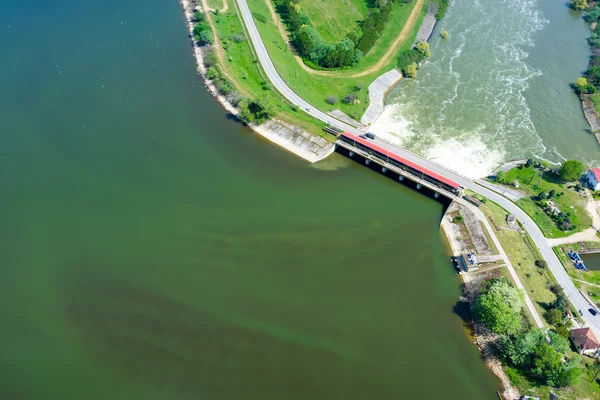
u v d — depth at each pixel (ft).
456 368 336.08
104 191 447.01
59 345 338.75
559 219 431.43
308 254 403.54
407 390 322.34
